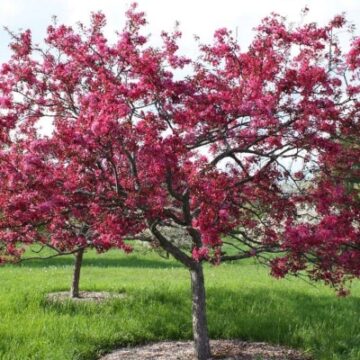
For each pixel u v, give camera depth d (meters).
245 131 7.34
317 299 12.98
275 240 7.40
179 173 7.13
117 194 7.12
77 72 7.80
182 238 12.61
